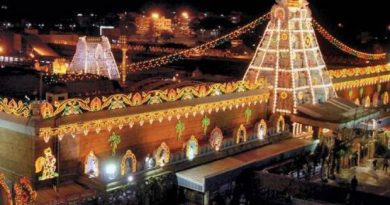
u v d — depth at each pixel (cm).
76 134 3684
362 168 5078
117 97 3897
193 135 4503
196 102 4559
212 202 3981
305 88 5688
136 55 9925
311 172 4753
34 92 4184
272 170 4444
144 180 3838
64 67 6688
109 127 3856
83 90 4531
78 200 3388
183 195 4047
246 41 11556
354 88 7156
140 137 4141
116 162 3828
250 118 5325
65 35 11319
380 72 7750
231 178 4200
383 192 4353
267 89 5500
